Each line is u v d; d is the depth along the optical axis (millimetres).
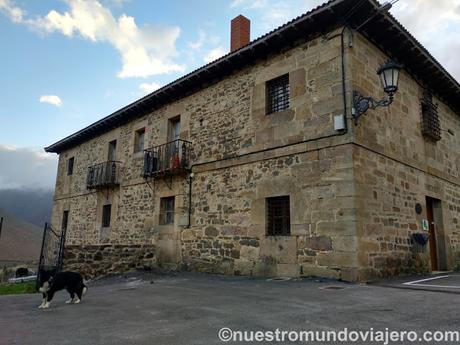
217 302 4590
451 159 10180
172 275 8320
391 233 6938
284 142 7469
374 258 6348
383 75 6254
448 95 10203
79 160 14766
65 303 5043
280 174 7414
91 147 14148
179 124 10500
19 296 6199
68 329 3424
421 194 8266
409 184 7867
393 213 7113
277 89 8055
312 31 7418
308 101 7230
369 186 6598
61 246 8648
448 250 8953
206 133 9312
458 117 11141
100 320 3791
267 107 8086
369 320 3373
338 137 6617
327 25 7215
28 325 3645
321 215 6586
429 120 9188
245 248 7789
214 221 8609
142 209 10875
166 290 5914
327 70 7055
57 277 4965
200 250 8812
